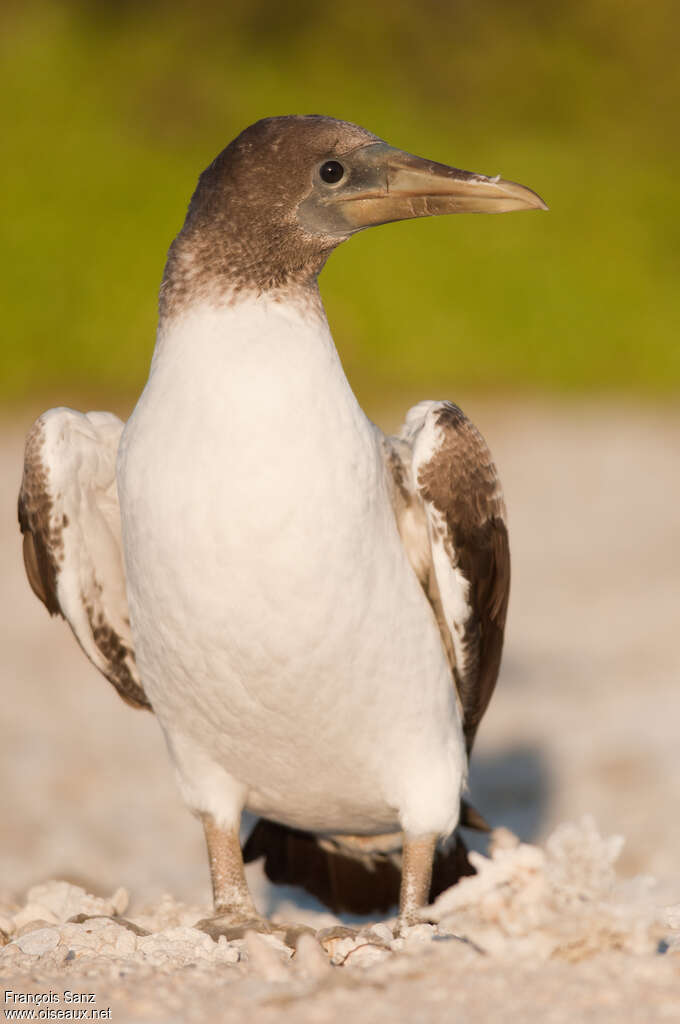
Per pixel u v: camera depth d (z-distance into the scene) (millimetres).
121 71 50625
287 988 6305
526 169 50031
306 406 7586
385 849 9328
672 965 6262
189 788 8547
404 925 8281
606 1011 5801
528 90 57531
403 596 8078
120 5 53938
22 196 44281
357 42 56906
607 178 50219
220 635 7660
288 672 7746
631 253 46719
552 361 43125
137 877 13023
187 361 7719
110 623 8914
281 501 7453
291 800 8617
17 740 17359
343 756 8211
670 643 20422
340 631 7734
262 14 55562
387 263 44438
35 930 8070
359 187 8125
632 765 15656
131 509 7773
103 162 45906
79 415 8539
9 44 50969
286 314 7836
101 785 15914
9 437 35906
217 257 7863
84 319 41844
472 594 8750
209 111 49906
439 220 46312
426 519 8547
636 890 6648
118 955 7297
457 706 8633
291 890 12406
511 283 44781
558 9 59500
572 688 18844
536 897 6477
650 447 35812
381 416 38438
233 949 7348
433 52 57750
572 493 30922
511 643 21031
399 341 42625
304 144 8031
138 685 9141
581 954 6445
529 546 26844
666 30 58469
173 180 45688
